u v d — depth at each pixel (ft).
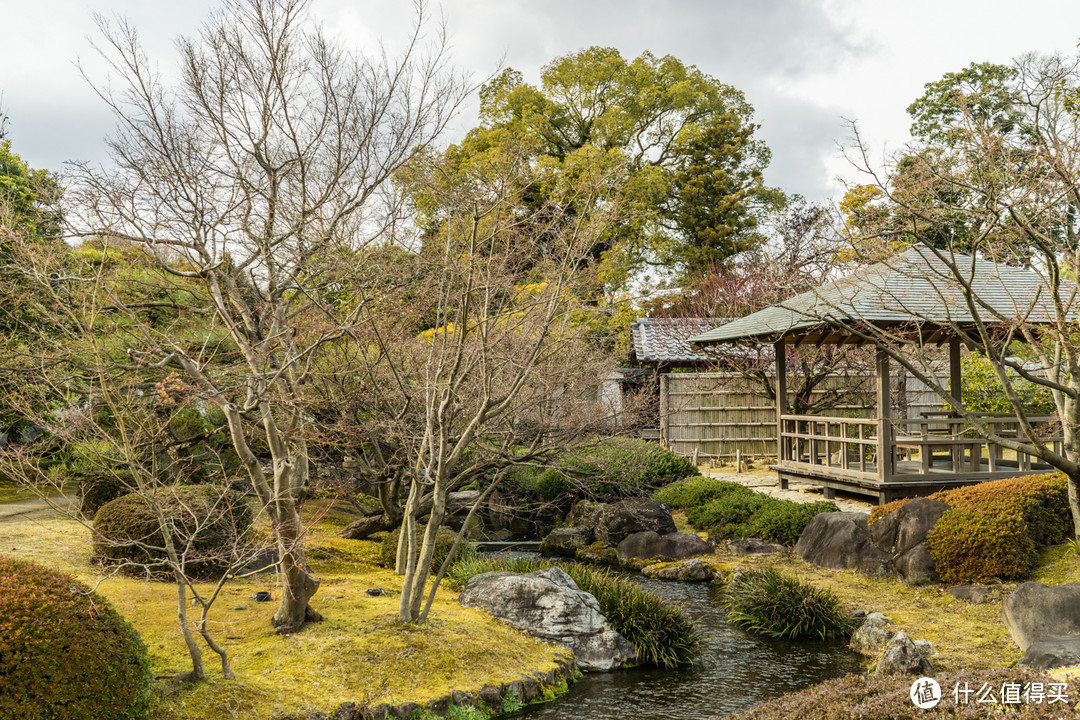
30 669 15.01
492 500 51.62
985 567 31.48
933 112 53.06
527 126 90.84
